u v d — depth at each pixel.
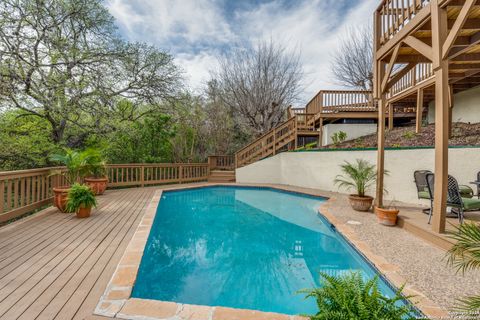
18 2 6.87
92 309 1.91
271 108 15.79
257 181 10.69
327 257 3.70
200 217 5.91
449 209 4.98
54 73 7.66
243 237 4.56
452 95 7.69
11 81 6.64
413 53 4.89
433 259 2.93
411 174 6.12
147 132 10.37
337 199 6.85
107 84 8.79
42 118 8.05
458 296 2.14
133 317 1.84
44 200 5.24
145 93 10.12
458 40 4.31
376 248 3.28
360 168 5.81
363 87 17.92
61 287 2.20
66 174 5.95
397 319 1.35
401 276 2.52
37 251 3.02
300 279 3.02
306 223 5.39
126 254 2.95
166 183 10.01
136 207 5.66
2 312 1.83
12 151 6.88
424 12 3.53
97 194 7.19
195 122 13.09
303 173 9.44
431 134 8.02
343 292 1.46
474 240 1.55
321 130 10.66
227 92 15.88
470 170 5.30
